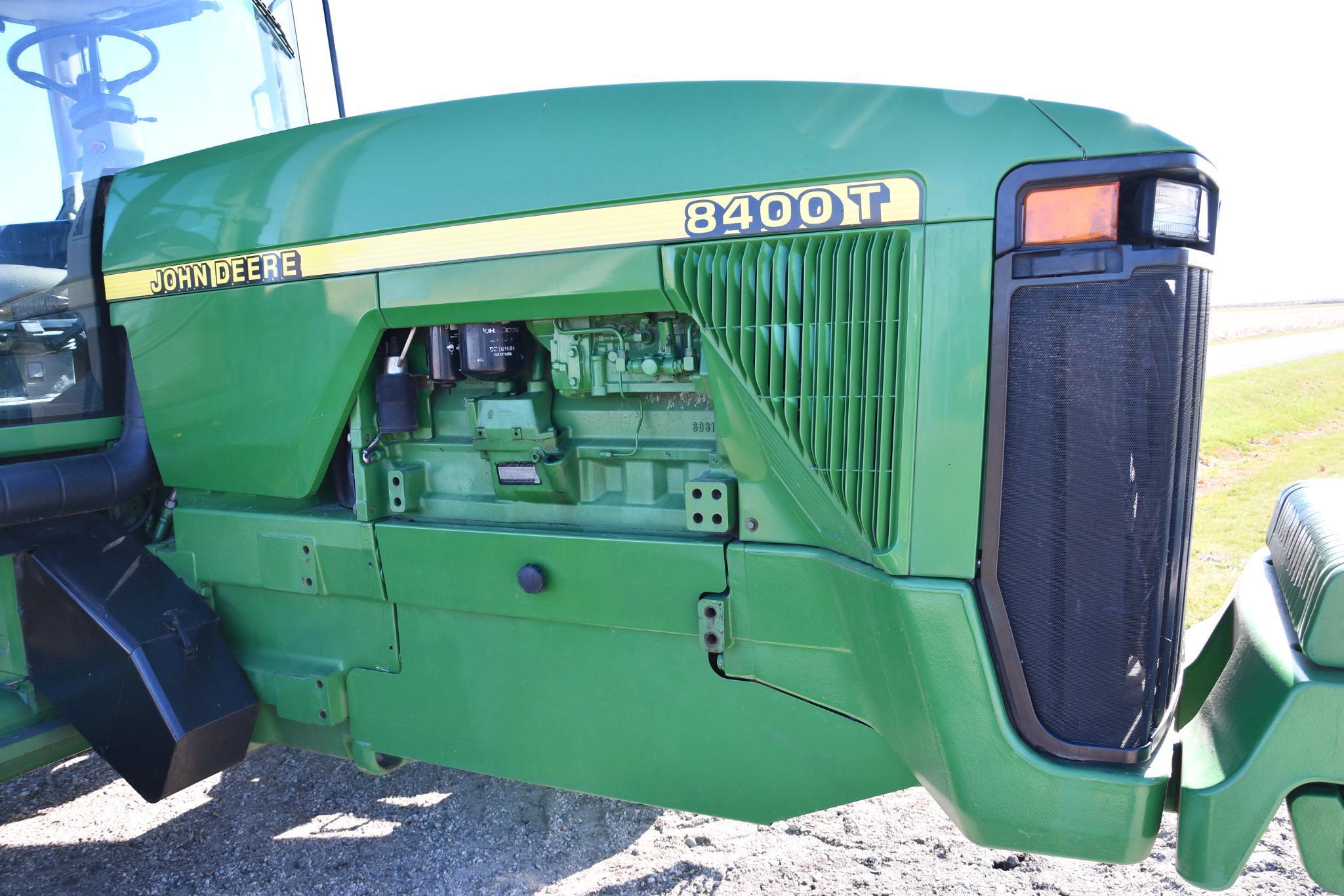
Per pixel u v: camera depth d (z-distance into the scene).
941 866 2.26
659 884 2.21
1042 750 1.43
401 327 1.86
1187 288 1.38
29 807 2.71
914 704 1.48
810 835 2.42
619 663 1.79
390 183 1.77
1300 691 1.26
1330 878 1.33
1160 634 1.44
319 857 2.39
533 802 2.63
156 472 2.31
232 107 2.79
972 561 1.42
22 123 2.21
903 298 1.41
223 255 2.00
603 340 1.78
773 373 1.54
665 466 1.81
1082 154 1.32
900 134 1.40
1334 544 1.39
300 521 2.05
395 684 2.02
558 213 1.63
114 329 2.30
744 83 1.54
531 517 1.92
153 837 2.51
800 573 1.60
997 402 1.38
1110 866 2.24
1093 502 1.40
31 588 2.10
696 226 1.54
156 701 1.93
